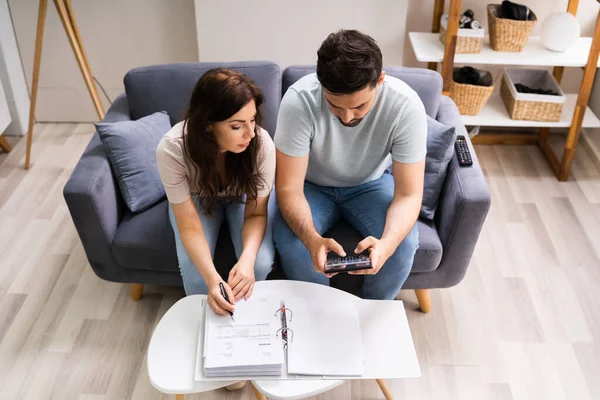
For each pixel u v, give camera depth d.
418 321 2.32
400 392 2.08
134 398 2.06
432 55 2.80
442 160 2.13
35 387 2.08
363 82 1.63
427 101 2.27
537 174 3.06
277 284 1.82
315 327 1.70
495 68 3.19
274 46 3.02
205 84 1.70
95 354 2.19
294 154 1.91
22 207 2.82
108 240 2.12
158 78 2.29
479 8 3.02
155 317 2.33
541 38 2.86
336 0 2.88
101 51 3.21
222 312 1.71
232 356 1.60
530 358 2.19
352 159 1.99
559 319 2.33
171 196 1.90
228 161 1.89
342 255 1.79
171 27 3.14
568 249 2.63
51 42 3.16
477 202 1.98
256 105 1.77
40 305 2.37
